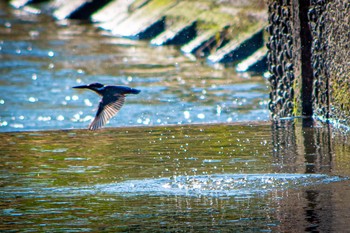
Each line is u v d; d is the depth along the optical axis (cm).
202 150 1492
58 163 1409
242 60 3080
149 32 3897
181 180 1251
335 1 1683
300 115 1880
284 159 1377
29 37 4238
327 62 1761
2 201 1145
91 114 2386
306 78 1862
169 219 1034
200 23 3556
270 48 2027
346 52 1633
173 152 1481
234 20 3309
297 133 1639
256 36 3097
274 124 1788
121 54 3525
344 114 1675
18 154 1506
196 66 3112
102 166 1373
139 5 4400
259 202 1103
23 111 2427
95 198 1154
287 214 1035
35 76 3058
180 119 2231
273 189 1173
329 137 1567
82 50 3712
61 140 1661
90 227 1008
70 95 2692
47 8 5406
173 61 3259
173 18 3803
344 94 1667
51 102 2575
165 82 2833
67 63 3356
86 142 1627
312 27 1825
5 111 2427
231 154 1444
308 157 1384
